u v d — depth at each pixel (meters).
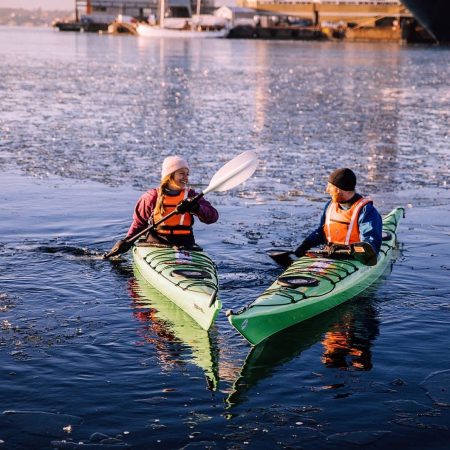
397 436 4.17
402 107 21.94
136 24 118.00
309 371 5.00
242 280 6.82
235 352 5.30
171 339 5.50
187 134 15.75
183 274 6.27
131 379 4.82
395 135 16.23
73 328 5.66
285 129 16.83
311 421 4.33
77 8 143.62
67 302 6.22
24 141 14.38
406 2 72.25
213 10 138.62
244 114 19.47
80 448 4.02
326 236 6.75
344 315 6.02
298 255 7.08
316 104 22.41
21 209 9.34
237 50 68.19
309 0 110.62
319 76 35.12
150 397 4.59
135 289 6.58
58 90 25.17
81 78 30.88
